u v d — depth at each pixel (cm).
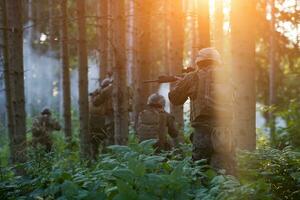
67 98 1467
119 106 906
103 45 1481
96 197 586
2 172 800
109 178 608
